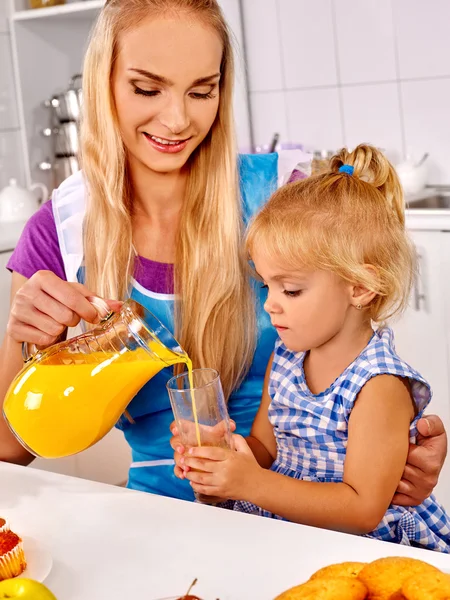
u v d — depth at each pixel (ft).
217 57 4.05
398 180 4.22
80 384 3.44
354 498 3.66
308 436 4.09
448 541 4.39
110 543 3.08
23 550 2.97
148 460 4.53
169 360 3.51
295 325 3.93
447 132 9.50
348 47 9.94
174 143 4.11
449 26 9.18
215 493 3.55
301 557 2.86
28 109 10.53
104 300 3.72
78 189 4.74
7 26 10.39
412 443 4.02
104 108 4.24
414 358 8.03
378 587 2.31
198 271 4.42
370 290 3.86
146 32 3.90
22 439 3.56
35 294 3.68
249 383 4.63
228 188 4.48
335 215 3.83
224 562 2.87
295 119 10.59
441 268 7.66
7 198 9.60
